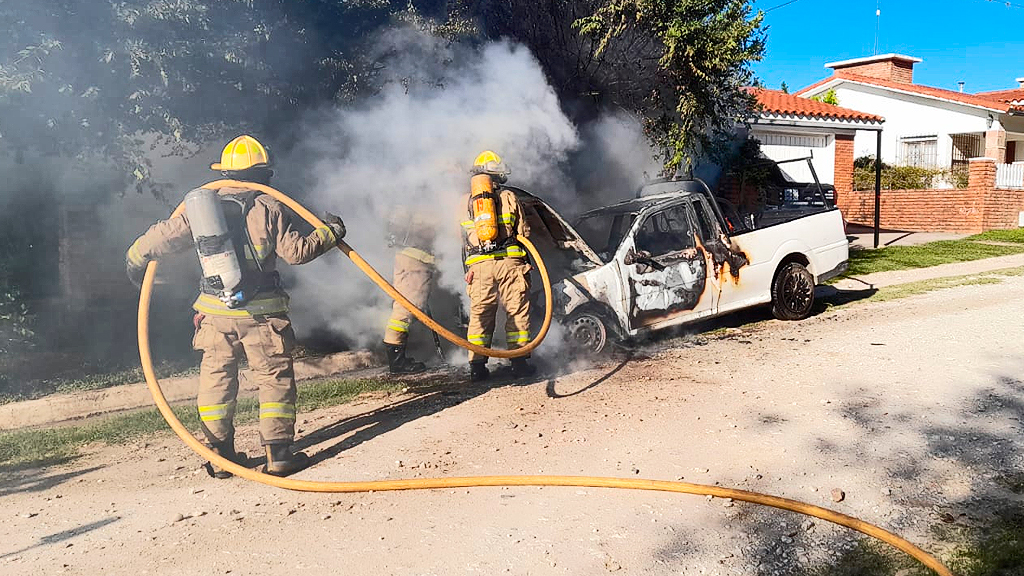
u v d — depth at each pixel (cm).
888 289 1082
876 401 543
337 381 705
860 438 472
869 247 1645
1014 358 643
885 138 2364
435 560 344
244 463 487
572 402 582
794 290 855
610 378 648
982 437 464
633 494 407
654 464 447
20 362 717
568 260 760
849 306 957
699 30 896
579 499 404
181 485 458
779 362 671
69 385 667
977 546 337
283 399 461
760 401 556
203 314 460
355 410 603
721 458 451
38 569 351
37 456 523
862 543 345
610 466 447
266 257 457
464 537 366
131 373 705
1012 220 1914
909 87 2284
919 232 1936
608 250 792
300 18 732
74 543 379
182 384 680
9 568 353
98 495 446
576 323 715
